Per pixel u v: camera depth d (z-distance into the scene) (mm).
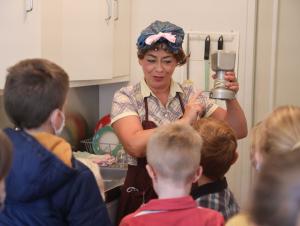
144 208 1446
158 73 2025
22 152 1244
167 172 1445
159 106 2068
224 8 2945
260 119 3057
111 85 3166
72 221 1318
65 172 1259
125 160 2688
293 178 686
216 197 1644
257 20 2988
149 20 3037
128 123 1965
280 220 677
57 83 1343
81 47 2445
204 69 2977
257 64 3025
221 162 1638
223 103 2625
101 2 2596
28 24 2098
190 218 1414
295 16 3023
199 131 1671
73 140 2893
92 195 1347
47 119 1339
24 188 1242
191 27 2990
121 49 2914
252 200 716
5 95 1346
